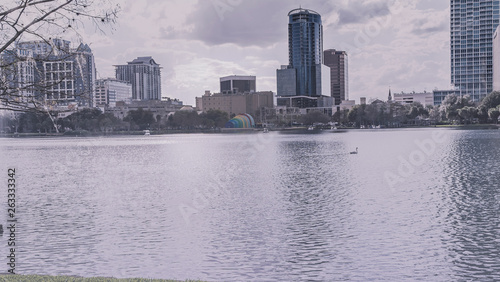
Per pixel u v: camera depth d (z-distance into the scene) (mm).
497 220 37219
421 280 24609
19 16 12164
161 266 27672
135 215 43000
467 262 27172
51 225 39094
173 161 111750
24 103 12477
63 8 12359
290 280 25031
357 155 112188
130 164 106375
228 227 36969
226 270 26734
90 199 54000
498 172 69938
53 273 26578
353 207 43844
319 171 78500
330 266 27031
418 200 46969
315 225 36875
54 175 84875
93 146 198250
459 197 48312
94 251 30906
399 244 31062
